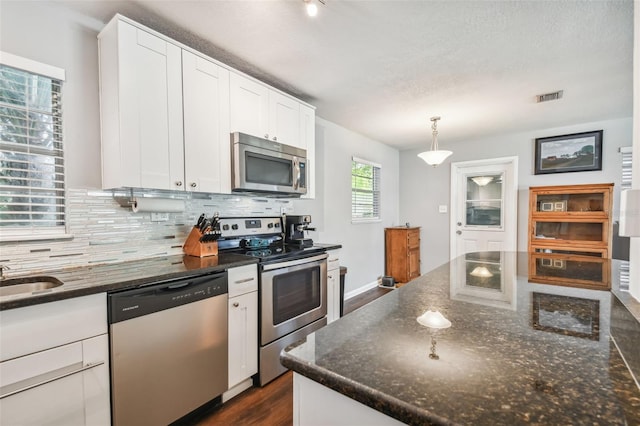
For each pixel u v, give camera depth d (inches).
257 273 80.4
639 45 30.6
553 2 62.6
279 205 120.7
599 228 135.3
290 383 82.8
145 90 68.3
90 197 71.1
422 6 64.1
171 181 72.9
